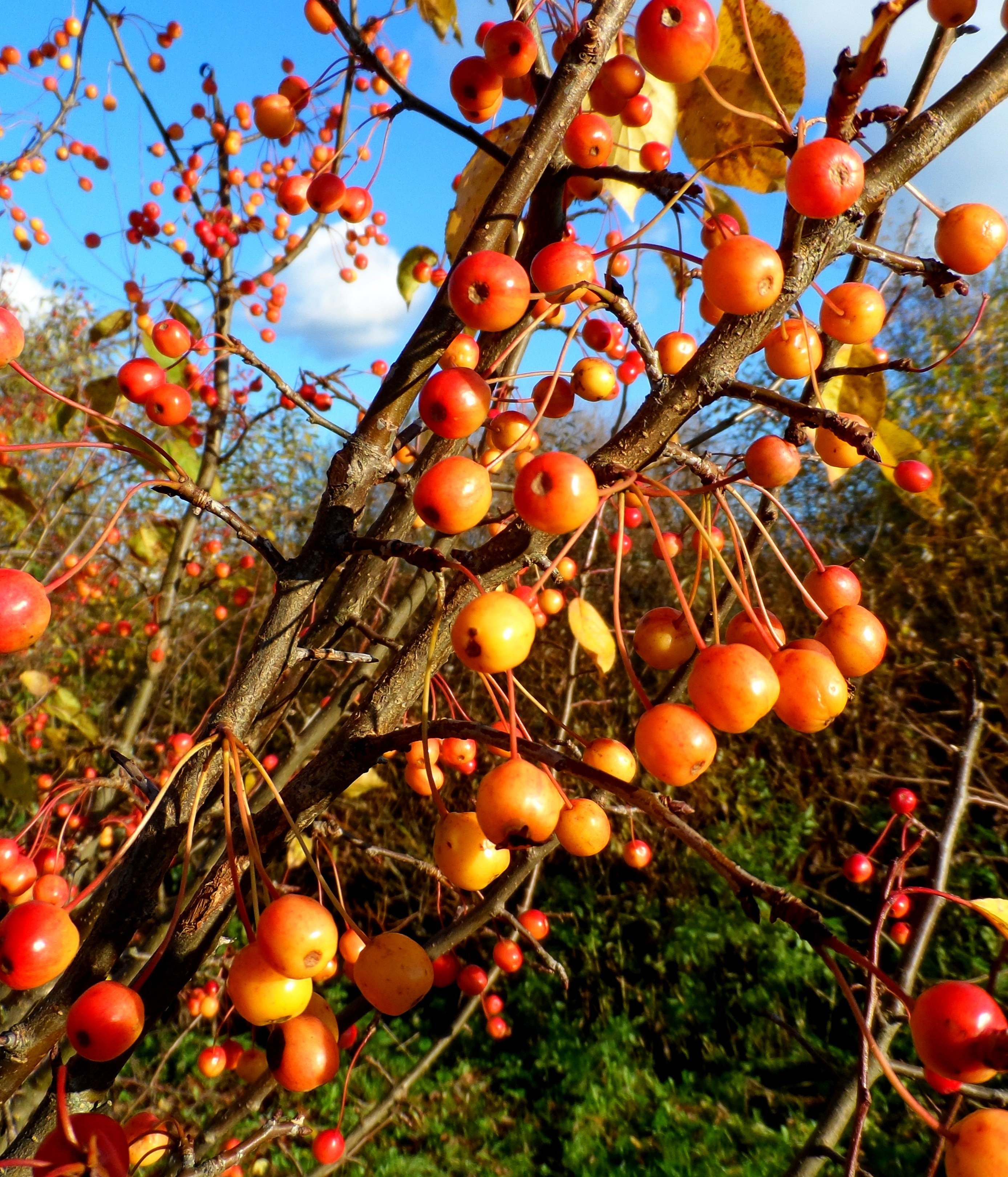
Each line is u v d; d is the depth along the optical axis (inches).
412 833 36.2
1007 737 28.0
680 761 4.8
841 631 6.0
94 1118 4.6
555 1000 31.8
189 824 5.4
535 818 4.7
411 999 4.9
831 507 42.2
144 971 5.2
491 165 9.7
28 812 17.7
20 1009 12.4
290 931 4.7
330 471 6.2
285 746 27.7
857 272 7.7
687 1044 28.6
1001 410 36.8
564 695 19.8
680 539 9.8
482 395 5.5
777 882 30.9
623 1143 25.1
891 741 32.3
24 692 31.0
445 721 5.3
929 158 5.3
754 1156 23.7
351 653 6.2
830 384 7.9
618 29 6.6
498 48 7.1
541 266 6.1
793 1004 28.2
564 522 5.0
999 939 25.7
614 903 33.6
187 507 27.3
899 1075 10.5
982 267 5.5
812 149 5.0
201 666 38.9
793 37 7.3
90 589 28.9
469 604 5.1
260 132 10.0
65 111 23.4
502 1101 27.8
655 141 8.9
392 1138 25.8
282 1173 22.6
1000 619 33.2
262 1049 6.5
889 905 5.1
